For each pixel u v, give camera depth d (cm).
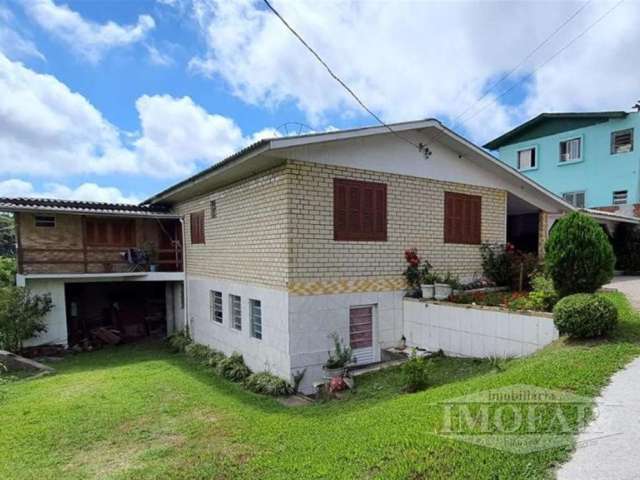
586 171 1878
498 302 743
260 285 810
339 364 715
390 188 841
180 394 698
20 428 542
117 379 820
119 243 1363
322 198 748
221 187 995
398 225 855
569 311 541
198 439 483
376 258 820
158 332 1504
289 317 710
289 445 404
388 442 340
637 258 1520
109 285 1505
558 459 275
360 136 756
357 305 792
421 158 893
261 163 753
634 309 687
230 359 880
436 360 739
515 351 654
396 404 474
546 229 1188
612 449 281
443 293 805
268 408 623
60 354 1162
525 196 1126
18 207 1072
